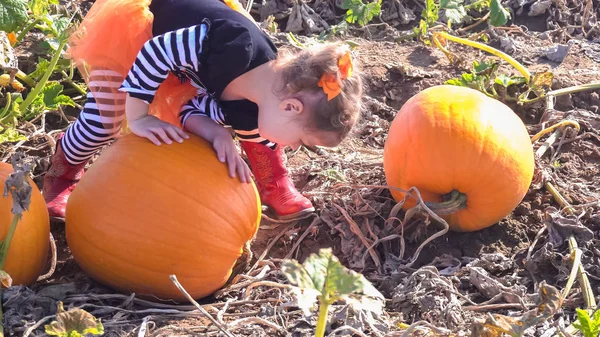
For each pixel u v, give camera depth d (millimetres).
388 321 1501
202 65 1488
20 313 1401
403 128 1646
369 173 1959
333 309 1505
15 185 1331
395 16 2723
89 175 1474
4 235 1395
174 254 1428
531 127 2160
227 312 1549
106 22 1574
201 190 1448
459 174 1593
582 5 2771
